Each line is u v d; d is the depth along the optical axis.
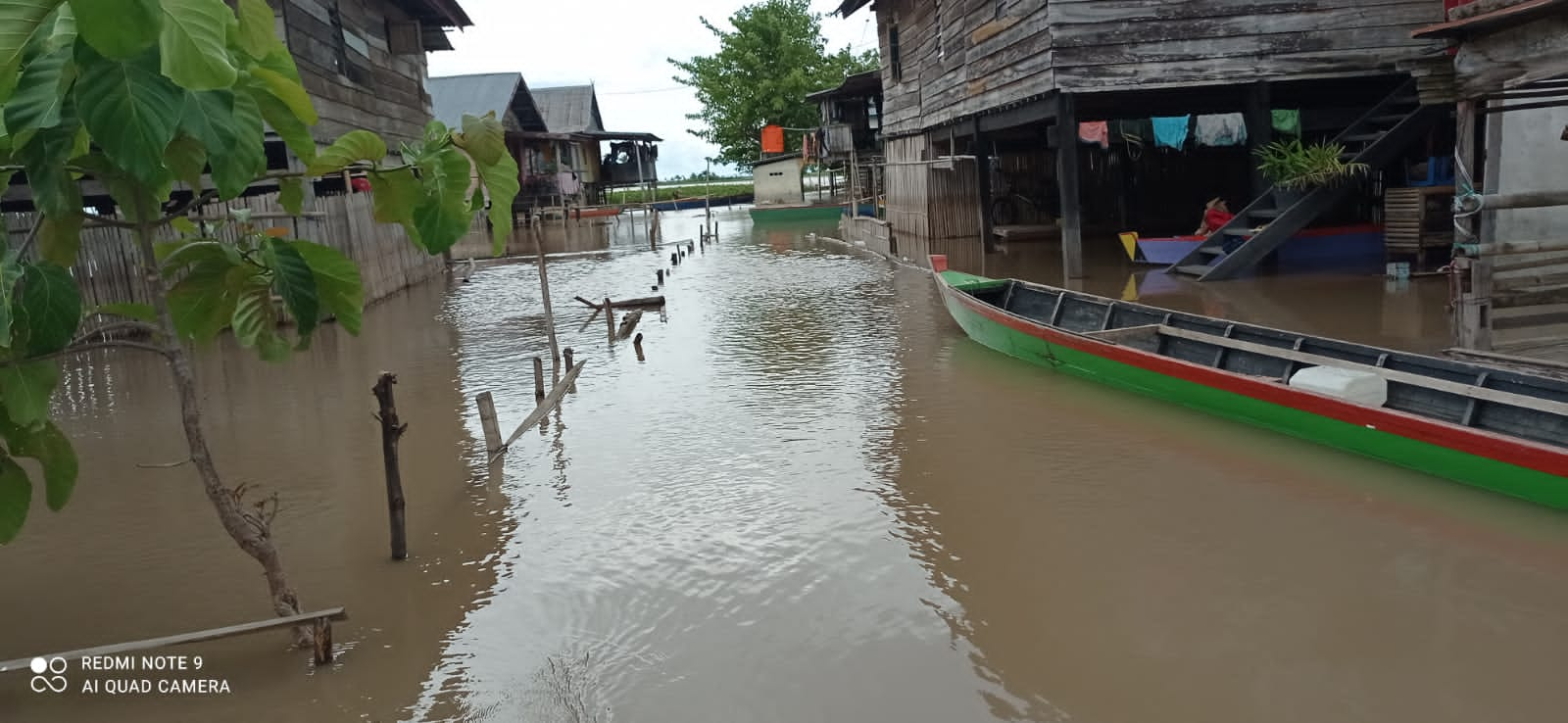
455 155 4.52
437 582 5.70
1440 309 11.02
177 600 5.65
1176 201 21.91
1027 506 6.37
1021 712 4.23
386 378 5.84
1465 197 8.07
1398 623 4.80
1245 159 21.47
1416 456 6.40
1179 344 9.29
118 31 2.98
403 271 18.95
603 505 6.77
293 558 6.10
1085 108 17.39
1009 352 10.35
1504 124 10.67
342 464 7.90
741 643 4.89
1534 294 8.27
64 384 10.95
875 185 29.47
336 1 16.41
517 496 7.02
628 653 4.84
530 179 40.72
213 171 3.71
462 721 4.35
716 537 6.13
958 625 4.96
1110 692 4.35
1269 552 5.59
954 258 18.98
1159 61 13.47
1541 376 6.29
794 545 5.96
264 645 5.07
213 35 3.23
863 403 8.93
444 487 7.27
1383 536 5.71
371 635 5.12
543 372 10.73
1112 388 8.95
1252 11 13.37
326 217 14.75
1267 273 14.09
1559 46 7.16
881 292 15.62
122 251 12.84
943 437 7.82
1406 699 4.20
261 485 7.48
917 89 21.95
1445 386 6.66
